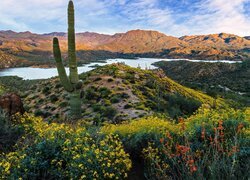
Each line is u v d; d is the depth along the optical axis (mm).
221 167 4055
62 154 5039
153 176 4969
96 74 58875
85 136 5871
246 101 72938
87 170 4566
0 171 4598
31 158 4820
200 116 6668
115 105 41750
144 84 55281
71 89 11852
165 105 41906
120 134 6746
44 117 41156
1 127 6625
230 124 5824
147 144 5941
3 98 9578
